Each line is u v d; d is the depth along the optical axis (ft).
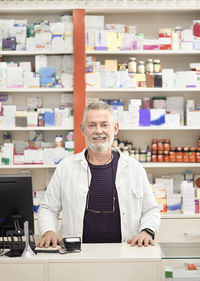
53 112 14.92
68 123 14.93
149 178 15.29
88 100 15.30
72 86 15.02
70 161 8.92
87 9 14.88
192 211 14.20
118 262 6.51
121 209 8.44
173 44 15.01
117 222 8.45
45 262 6.52
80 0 14.79
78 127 14.74
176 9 15.05
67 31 14.89
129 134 15.87
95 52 14.80
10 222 7.36
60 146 14.89
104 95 15.80
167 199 14.42
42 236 8.18
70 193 8.67
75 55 14.71
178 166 14.89
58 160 14.80
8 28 15.06
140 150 15.29
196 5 14.94
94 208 8.46
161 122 14.96
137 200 8.60
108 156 8.70
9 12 15.34
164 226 14.03
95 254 6.81
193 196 14.23
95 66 14.88
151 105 15.76
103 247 7.36
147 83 15.02
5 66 14.93
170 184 14.89
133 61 14.99
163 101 15.28
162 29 15.03
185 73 14.98
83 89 14.75
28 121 14.90
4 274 6.54
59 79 15.06
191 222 14.05
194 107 15.51
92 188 8.54
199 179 15.24
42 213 8.64
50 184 8.91
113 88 14.85
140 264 6.51
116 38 14.93
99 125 8.27
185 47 15.05
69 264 6.50
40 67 15.05
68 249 7.02
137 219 8.57
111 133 8.38
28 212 7.38
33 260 6.52
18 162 14.88
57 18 15.69
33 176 15.67
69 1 14.78
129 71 14.98
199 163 14.98
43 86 15.07
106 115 8.30
